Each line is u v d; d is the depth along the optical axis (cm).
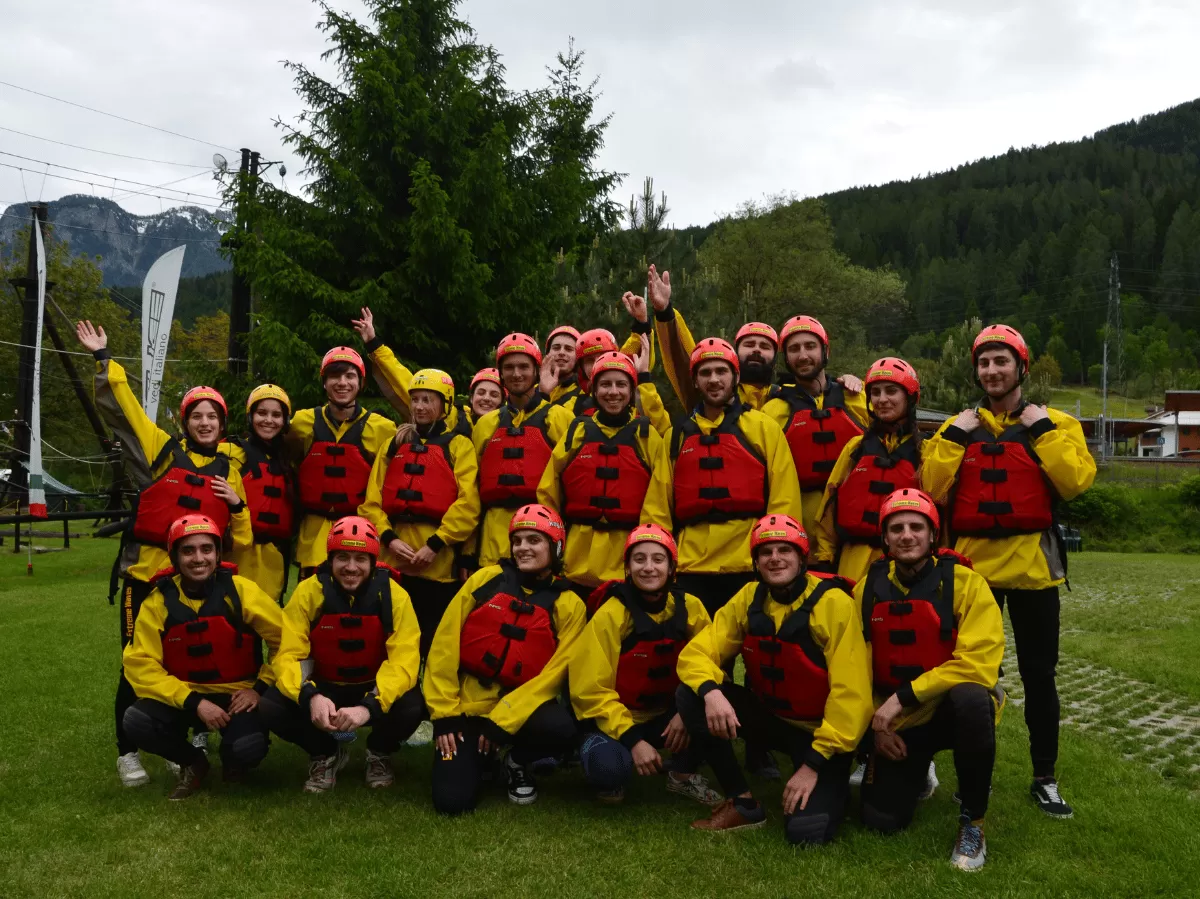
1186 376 9556
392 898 382
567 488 565
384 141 1738
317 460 625
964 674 437
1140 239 14875
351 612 515
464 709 498
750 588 489
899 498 459
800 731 479
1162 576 1969
